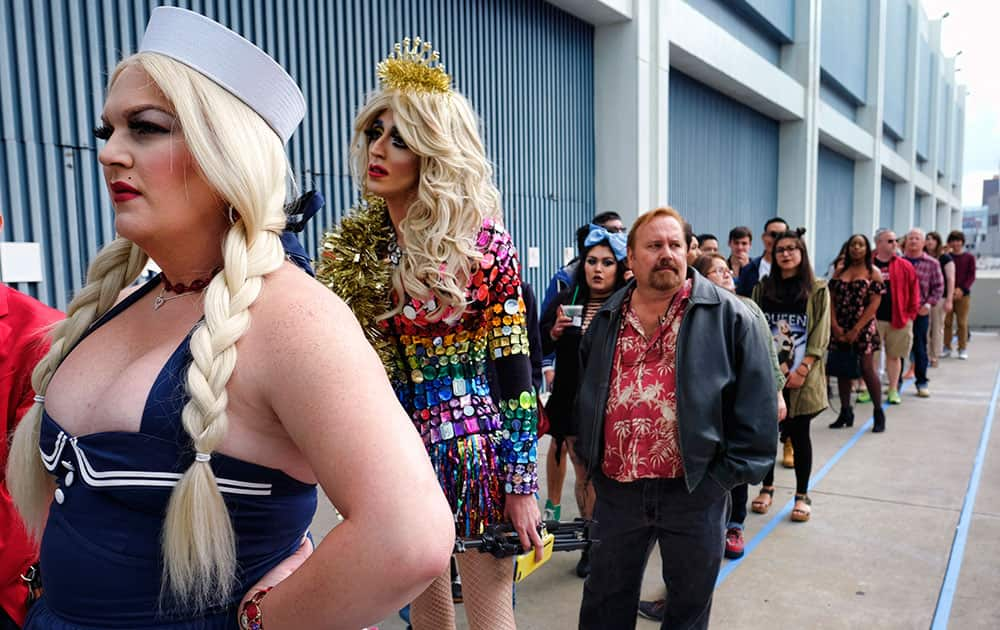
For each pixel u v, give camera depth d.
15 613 1.37
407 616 2.80
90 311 1.02
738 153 11.38
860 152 17.31
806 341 4.04
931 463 5.19
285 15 4.39
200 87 0.81
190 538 0.76
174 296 0.90
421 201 1.62
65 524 0.85
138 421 0.79
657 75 7.81
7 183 3.18
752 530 3.96
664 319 2.36
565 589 3.23
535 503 1.75
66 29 3.37
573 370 3.19
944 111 33.72
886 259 7.24
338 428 0.72
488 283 1.69
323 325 0.76
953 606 3.04
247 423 0.79
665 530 2.34
